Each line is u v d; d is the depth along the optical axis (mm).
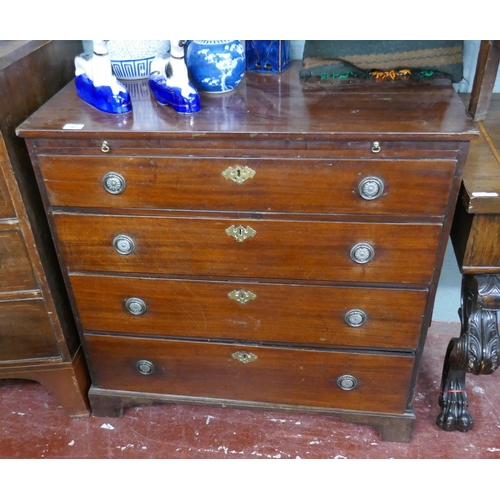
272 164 1134
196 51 1254
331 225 1202
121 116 1192
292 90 1326
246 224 1225
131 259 1325
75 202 1248
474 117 1421
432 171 1106
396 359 1396
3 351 1526
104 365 1562
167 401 1604
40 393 1760
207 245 1272
